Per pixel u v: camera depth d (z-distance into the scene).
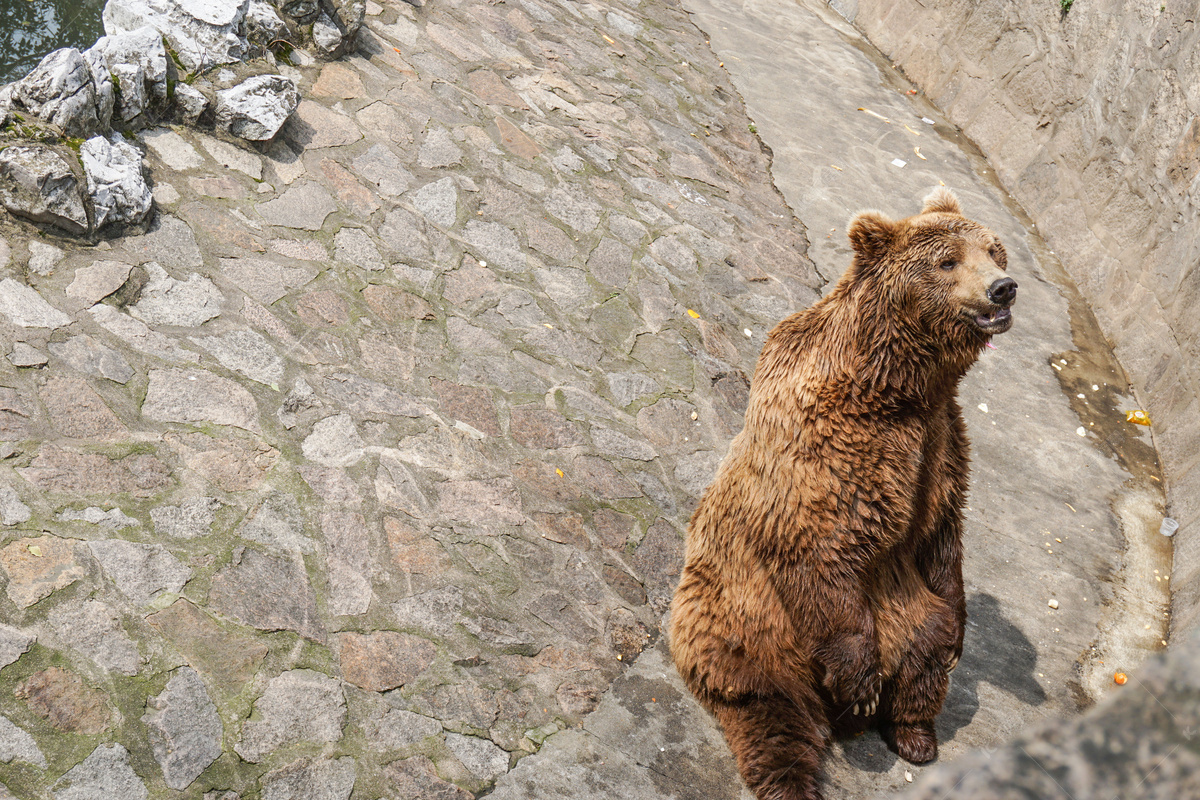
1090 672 4.57
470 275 5.78
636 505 4.85
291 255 5.35
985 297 3.17
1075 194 7.71
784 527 3.42
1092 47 7.74
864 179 8.19
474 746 3.56
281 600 3.78
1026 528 5.36
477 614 4.04
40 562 3.50
